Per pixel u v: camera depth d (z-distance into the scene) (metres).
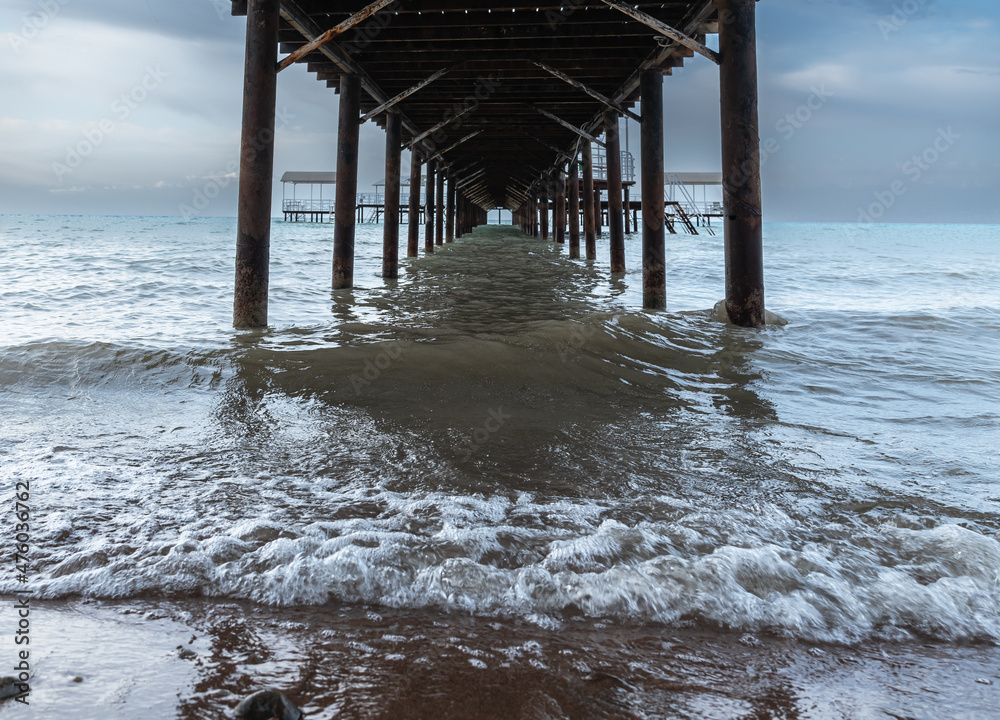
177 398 3.63
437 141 17.94
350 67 9.59
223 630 1.46
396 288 9.74
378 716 1.16
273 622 1.50
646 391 3.93
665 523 2.07
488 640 1.44
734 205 6.16
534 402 3.63
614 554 1.84
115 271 11.39
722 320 6.55
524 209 40.31
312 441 2.93
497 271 12.98
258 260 6.04
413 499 2.26
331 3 7.87
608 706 1.21
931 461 2.75
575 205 17.86
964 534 1.96
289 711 1.14
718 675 1.33
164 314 6.84
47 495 2.22
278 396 3.67
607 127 12.39
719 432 3.16
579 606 1.59
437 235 23.23
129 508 2.13
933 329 6.32
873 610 1.60
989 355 5.20
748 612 1.57
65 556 1.79
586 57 9.35
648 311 7.30
